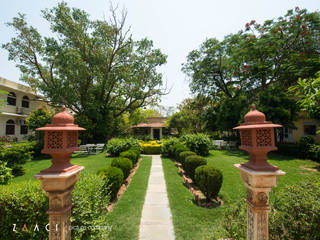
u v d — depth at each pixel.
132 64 17.89
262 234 1.56
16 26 14.53
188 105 23.09
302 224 1.99
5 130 16.36
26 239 2.12
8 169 4.52
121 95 19.02
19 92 17.98
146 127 26.77
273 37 11.70
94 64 16.03
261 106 11.21
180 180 6.31
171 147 11.34
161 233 3.03
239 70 14.97
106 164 9.01
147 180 6.44
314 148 8.55
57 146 1.60
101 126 16.81
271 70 12.71
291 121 10.72
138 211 3.85
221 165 8.27
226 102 15.69
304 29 10.84
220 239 2.31
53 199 1.60
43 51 15.56
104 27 15.77
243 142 1.82
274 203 2.51
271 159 9.44
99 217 2.62
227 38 16.14
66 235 1.67
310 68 9.97
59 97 14.50
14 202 2.18
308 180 2.67
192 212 3.73
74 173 1.65
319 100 2.95
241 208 2.59
